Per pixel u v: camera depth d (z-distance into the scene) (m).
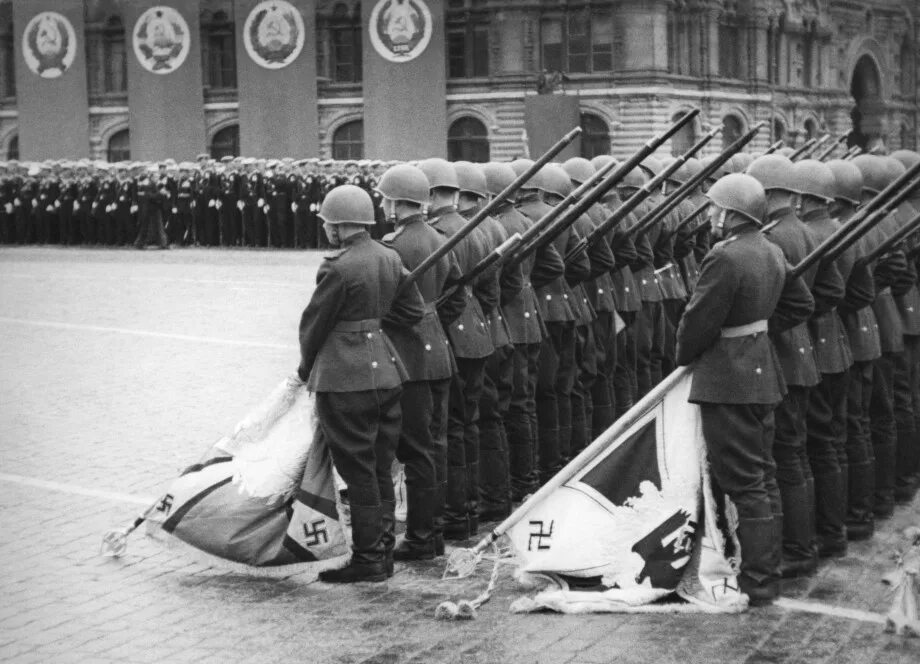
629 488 9.09
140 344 21.52
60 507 11.73
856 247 10.62
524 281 11.78
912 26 93.56
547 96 62.78
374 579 9.63
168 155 68.62
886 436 11.52
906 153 14.48
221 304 26.97
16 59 70.38
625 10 67.62
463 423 10.89
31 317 25.20
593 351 13.05
